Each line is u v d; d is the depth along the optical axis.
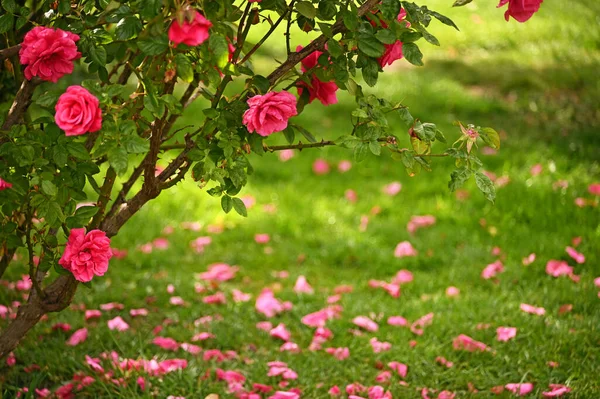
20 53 3.04
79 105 2.68
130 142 2.84
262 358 4.75
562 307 5.14
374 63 3.28
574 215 6.79
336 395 4.29
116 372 4.27
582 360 4.50
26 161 3.01
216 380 4.44
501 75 12.46
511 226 6.80
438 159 8.66
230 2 2.96
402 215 7.38
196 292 5.77
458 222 7.01
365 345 4.90
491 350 4.73
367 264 6.41
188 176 8.16
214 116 3.11
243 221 7.27
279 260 6.50
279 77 3.34
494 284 5.73
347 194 7.89
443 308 5.34
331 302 5.59
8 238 3.25
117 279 5.96
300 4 3.12
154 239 6.82
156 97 2.92
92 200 7.50
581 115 10.07
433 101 10.90
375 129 3.21
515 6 3.06
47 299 3.65
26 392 4.10
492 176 7.89
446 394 4.25
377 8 3.21
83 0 3.32
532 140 9.23
